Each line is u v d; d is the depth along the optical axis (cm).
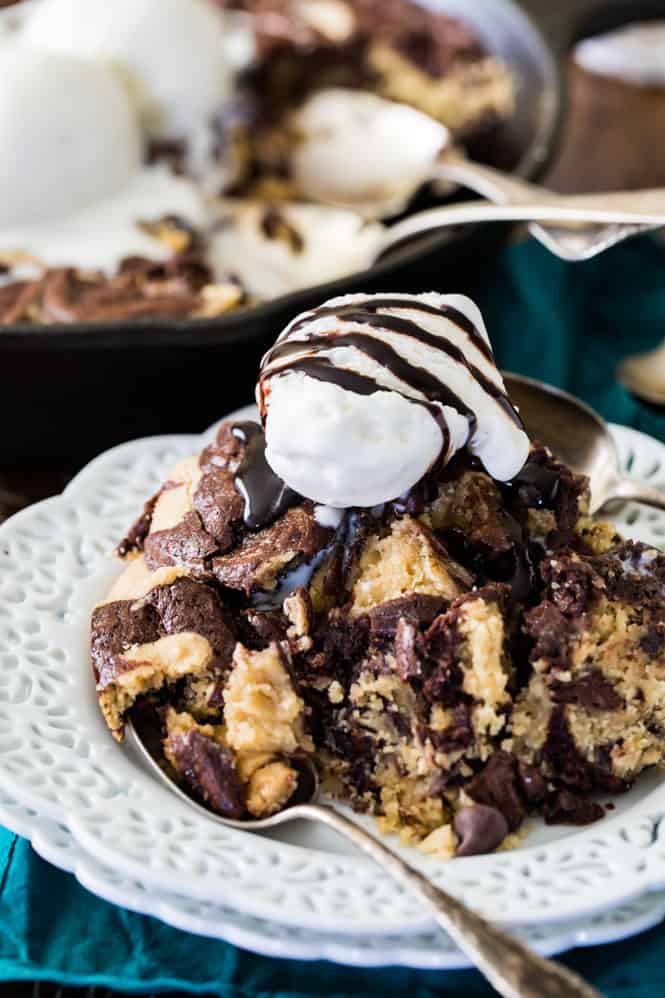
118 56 69
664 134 80
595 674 46
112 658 47
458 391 47
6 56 66
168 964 45
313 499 47
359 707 46
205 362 58
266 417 47
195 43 70
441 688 45
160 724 47
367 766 46
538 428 55
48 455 60
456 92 76
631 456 55
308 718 46
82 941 45
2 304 63
